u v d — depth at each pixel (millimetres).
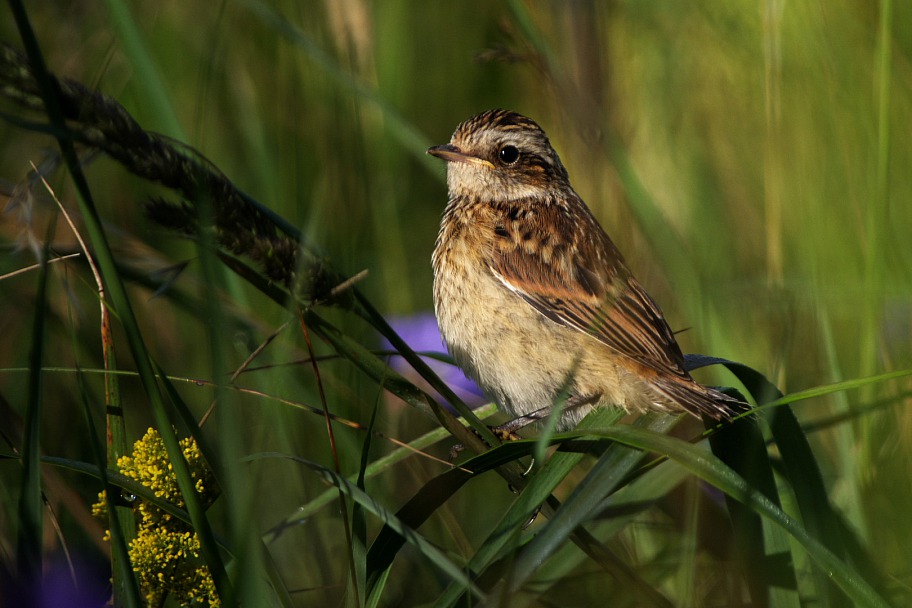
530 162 10422
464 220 9852
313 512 7426
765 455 6832
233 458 4934
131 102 12117
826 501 6684
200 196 5207
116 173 11555
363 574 5938
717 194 13156
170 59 12820
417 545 5438
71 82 4934
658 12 13242
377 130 12836
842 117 11281
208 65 8094
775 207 10555
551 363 8938
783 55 12008
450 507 9875
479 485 10461
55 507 7254
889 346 10109
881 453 8469
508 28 9906
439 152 10430
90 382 9094
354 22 11539
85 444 8508
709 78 13352
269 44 12227
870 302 8719
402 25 14914
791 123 11867
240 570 4848
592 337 8836
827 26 11672
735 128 13156
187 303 8031
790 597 6547
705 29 13266
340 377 9359
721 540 7805
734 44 13086
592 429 6207
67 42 11695
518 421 8953
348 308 6285
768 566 6652
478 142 10367
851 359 10297
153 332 10266
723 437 7250
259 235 5852
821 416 10242
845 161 11047
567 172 11164
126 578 4945
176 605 6863
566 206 10242
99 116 4965
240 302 8781
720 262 12586
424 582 8219
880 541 7824
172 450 5059
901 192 10883
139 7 12695
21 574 5133
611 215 11680
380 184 12211
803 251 10953
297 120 11773
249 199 6426
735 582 7645
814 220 10875
